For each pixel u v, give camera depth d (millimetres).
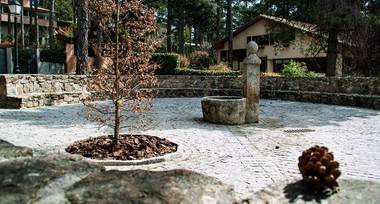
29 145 5879
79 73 14898
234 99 9125
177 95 16734
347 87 13664
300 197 1654
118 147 5379
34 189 1436
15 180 1489
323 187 1688
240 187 4035
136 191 1460
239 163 5047
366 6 16156
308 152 1813
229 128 8109
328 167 1703
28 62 21375
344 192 1696
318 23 15547
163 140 6180
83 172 1661
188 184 1561
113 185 1509
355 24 15047
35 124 8102
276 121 9273
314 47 19547
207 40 53812
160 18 38125
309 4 15742
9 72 18047
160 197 1427
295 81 15547
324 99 14094
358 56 16891
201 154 5539
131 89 5594
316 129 8000
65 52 21703
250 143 6418
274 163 5055
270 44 29672
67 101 12820
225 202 1527
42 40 41188
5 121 8422
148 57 5613
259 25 30625
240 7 40156
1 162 1694
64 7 49938
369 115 10484
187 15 31656
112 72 5469
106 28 5543
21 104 10750
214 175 4473
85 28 14922
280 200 1648
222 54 34312
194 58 26656
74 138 6555
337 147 6113
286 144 6363
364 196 1665
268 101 15039
